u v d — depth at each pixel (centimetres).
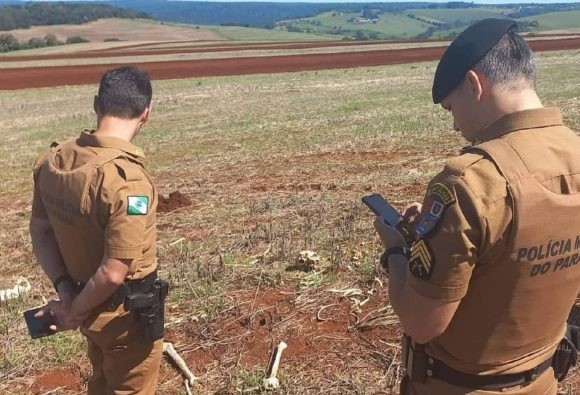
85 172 241
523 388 193
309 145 1138
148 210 248
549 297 180
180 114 1922
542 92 1692
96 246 250
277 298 466
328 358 387
